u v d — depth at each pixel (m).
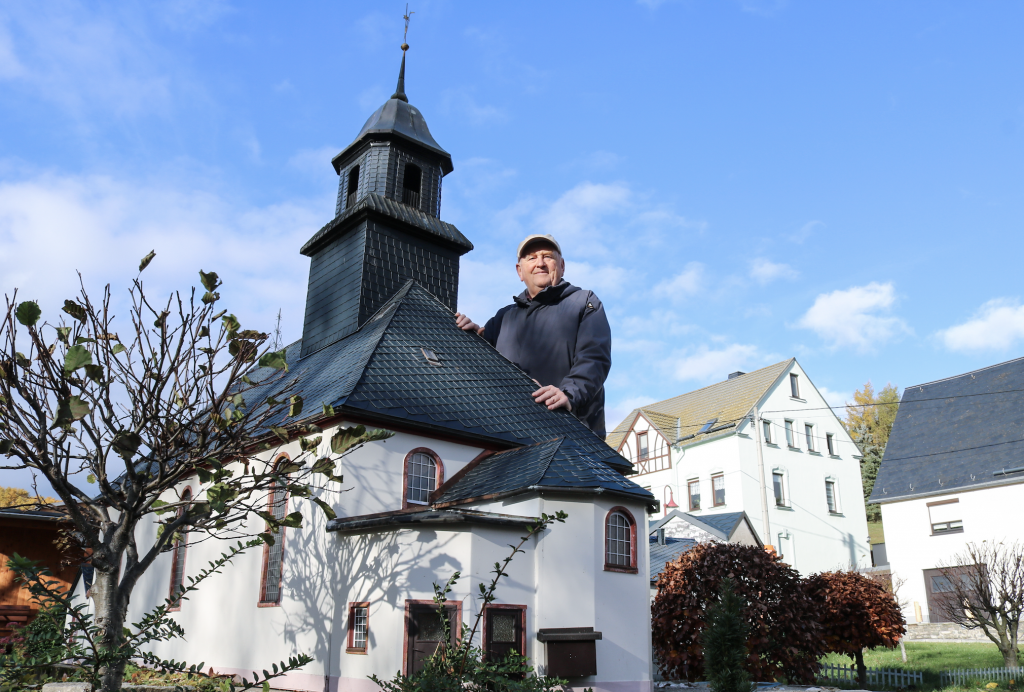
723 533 31.33
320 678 12.30
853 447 45.53
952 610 24.03
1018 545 31.14
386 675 11.25
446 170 25.30
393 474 13.98
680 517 32.94
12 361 7.97
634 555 13.13
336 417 13.70
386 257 22.11
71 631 7.19
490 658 11.12
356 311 21.02
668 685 15.98
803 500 41.91
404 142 23.73
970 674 16.95
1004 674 17.16
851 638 16.30
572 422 17.89
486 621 11.30
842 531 43.03
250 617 14.59
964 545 33.38
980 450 35.03
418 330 18.62
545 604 11.84
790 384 44.25
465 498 13.44
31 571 7.14
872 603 16.27
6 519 19.47
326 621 12.59
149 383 8.76
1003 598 20.33
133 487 8.44
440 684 8.49
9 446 7.70
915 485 35.88
